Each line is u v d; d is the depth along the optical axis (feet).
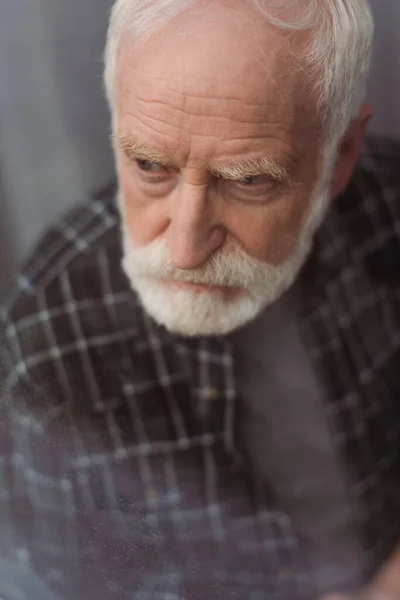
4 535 2.76
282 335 3.47
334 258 3.58
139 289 2.88
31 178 4.55
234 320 2.80
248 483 3.60
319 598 3.67
